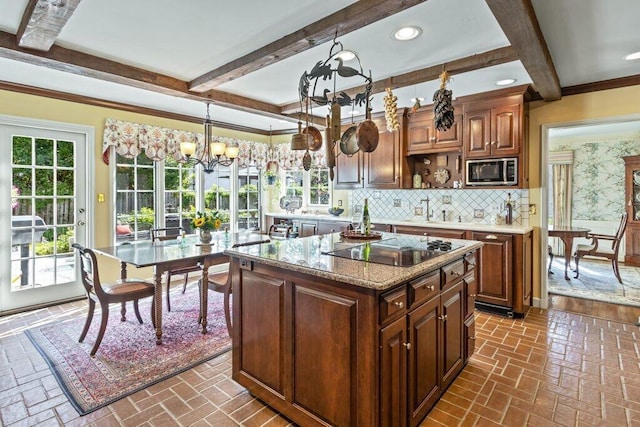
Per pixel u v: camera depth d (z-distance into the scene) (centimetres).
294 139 228
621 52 264
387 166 453
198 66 293
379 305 152
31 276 371
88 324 286
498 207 402
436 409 200
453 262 218
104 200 411
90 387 221
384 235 296
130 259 273
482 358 261
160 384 225
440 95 239
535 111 375
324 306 169
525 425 186
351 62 282
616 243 478
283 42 238
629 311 365
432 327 195
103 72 277
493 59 261
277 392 194
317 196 582
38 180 371
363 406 156
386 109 242
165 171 473
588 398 210
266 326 198
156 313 281
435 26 222
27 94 353
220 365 250
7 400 207
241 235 416
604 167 617
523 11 181
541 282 377
